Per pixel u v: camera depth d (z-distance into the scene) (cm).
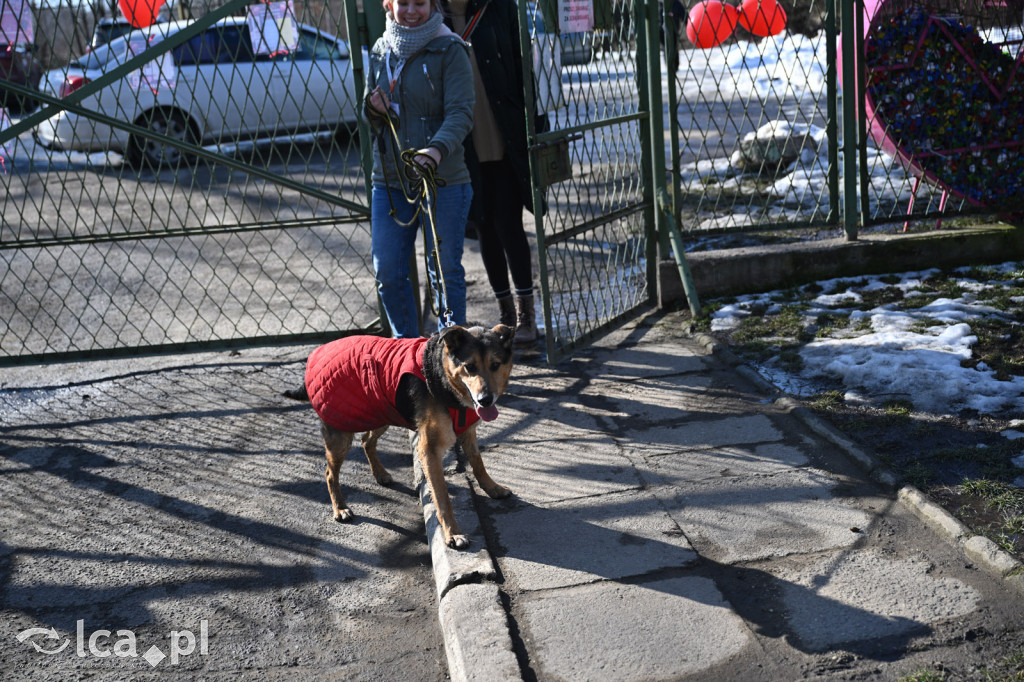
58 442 451
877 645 261
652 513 343
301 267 745
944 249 580
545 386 472
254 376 525
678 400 443
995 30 571
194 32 477
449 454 403
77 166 1141
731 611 281
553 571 310
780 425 406
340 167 1103
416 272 503
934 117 565
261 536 360
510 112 470
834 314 522
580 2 477
